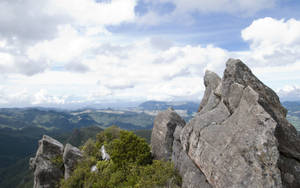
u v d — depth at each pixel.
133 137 28.62
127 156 26.33
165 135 27.41
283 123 12.90
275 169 9.60
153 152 29.41
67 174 31.33
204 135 14.77
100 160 32.62
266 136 10.35
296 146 12.35
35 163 35.06
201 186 14.44
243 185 10.09
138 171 23.48
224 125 13.91
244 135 11.44
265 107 12.89
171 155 25.94
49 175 32.91
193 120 17.56
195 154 15.38
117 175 23.78
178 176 19.64
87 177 27.28
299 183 10.98
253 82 15.32
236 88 14.74
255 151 10.38
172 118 28.39
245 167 10.42
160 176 19.94
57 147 35.72
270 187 9.26
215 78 22.28
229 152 11.80
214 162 12.67
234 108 14.59
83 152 35.12
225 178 11.32
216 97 18.17
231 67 16.36
